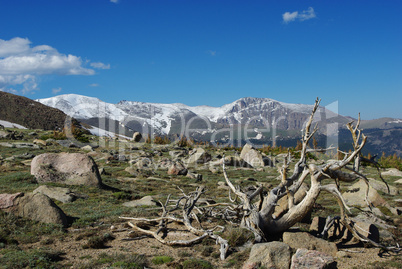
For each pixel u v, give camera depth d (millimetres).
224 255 12891
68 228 16938
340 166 14172
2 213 16172
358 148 13836
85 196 25141
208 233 14773
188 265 11836
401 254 13750
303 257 10992
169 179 41312
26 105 161250
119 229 16781
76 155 30953
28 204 16875
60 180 29016
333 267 10930
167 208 22422
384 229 17750
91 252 13430
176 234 15945
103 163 50719
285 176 14969
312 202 14383
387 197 31609
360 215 20469
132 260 12078
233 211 18047
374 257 13352
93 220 18641
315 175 14359
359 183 27328
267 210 14484
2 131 66500
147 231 15703
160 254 13367
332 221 15602
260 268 11242
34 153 50156
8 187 25703
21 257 12055
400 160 67500
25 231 15461
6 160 40125
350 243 14992
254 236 14234
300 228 16359
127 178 38656
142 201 24344
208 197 28500
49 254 12555
